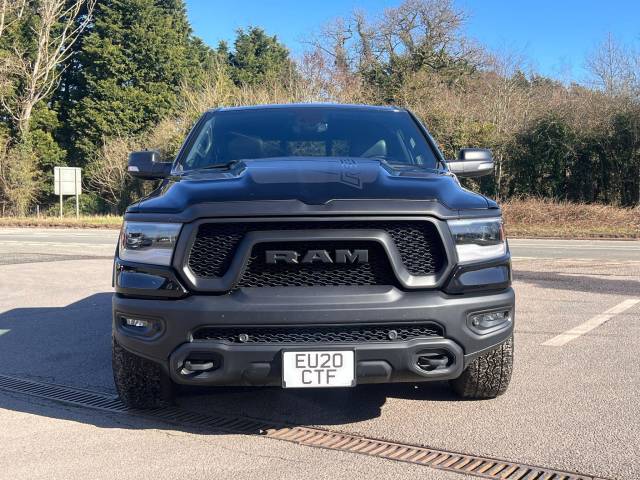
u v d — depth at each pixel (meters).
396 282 3.44
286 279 3.44
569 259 12.86
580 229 20.69
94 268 12.20
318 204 3.40
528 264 11.94
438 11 45.56
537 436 3.74
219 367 3.45
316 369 3.39
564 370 5.07
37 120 48.97
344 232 3.40
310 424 4.02
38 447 3.72
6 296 9.17
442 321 3.46
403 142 5.03
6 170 40.22
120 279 3.69
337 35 46.50
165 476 3.30
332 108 5.42
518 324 6.75
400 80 43.25
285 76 43.34
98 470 3.39
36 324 7.24
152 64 51.00
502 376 4.16
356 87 38.62
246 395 4.59
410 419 4.06
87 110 49.12
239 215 3.40
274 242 3.40
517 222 22.08
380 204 3.44
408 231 3.49
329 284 3.44
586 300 8.13
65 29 47.47
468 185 29.80
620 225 21.05
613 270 11.00
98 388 4.87
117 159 41.50
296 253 3.40
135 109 50.41
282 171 3.89
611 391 4.54
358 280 3.45
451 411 4.19
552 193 28.86
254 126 5.15
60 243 18.61
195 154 4.92
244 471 3.34
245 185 3.65
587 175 28.50
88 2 49.97
